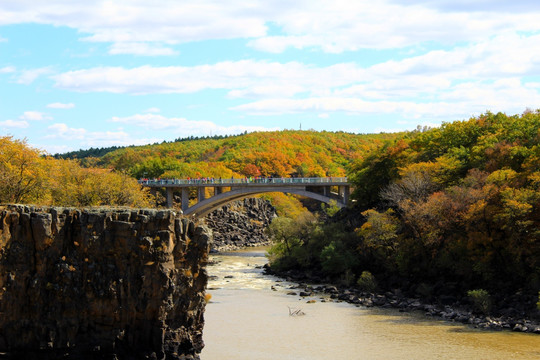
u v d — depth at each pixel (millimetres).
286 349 48000
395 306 65250
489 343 50188
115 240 38625
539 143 76938
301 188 117875
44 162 65312
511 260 66312
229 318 59000
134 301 38625
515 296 61750
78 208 40156
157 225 39438
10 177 58469
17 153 59406
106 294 38156
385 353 47281
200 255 41281
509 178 70125
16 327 37281
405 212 77750
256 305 65875
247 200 171750
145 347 38812
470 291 62562
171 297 39312
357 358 45938
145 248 38688
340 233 89000
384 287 74812
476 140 92000
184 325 40656
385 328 55375
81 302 38125
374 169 102438
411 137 118875
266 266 99250
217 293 73875
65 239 38625
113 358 38188
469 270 68312
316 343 50000
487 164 79312
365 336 52375
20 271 37312
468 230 68625
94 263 38625
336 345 49438
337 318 59500
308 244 92625
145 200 86375
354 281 79562
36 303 37625
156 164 186875
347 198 114812
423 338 51844
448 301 65312
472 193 70562
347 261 82250
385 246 79625
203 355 45938
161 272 38938
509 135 85312
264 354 46469
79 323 38188
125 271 38719
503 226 64750
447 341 50875
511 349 48500
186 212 126500
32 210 38125
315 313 61812
